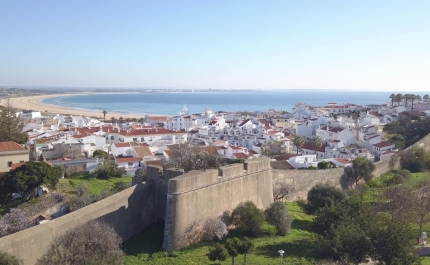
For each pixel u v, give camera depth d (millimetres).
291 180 71688
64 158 85812
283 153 107875
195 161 70312
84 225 38688
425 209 50125
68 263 34344
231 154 96938
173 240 44000
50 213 52906
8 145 73500
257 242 47594
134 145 99750
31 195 60875
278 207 52875
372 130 132875
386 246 36094
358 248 37125
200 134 140750
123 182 68250
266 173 60188
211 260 40188
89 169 80000
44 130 134125
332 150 111625
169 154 82688
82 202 52531
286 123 172000
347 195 59719
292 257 41906
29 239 35500
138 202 48469
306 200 69125
